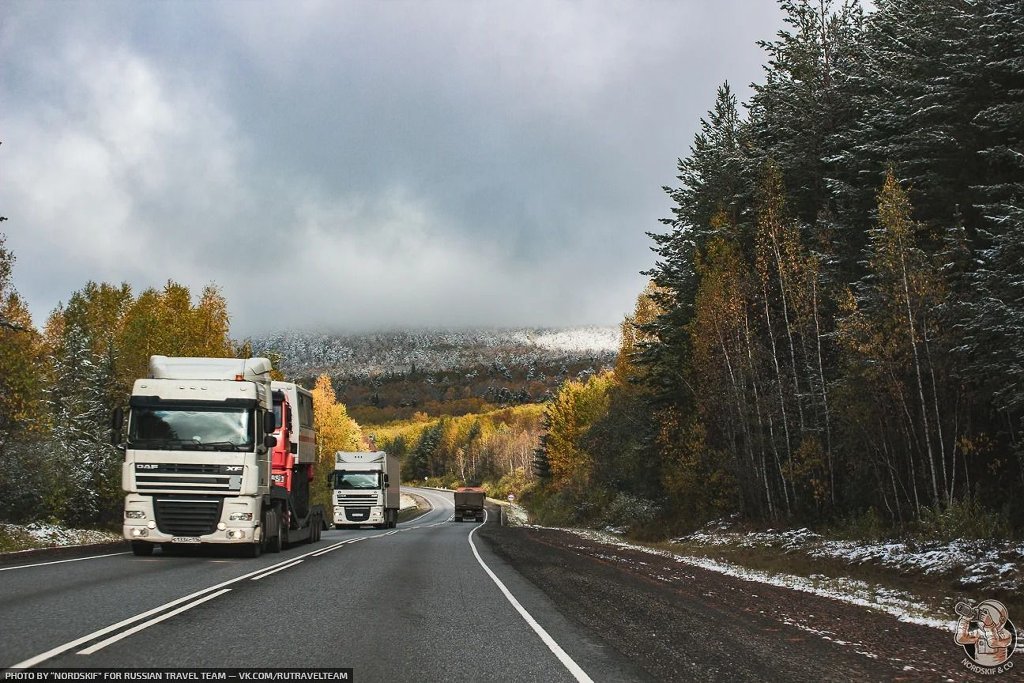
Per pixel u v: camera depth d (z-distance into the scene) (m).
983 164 24.56
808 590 14.95
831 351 29.81
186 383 17.25
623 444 52.31
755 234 33.75
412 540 27.09
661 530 37.12
